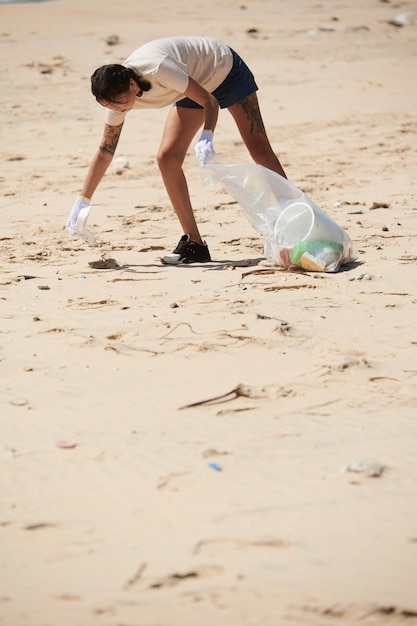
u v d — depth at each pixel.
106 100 20.09
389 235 24.94
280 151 39.53
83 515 10.85
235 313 18.28
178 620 8.84
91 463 12.15
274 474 11.86
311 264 21.19
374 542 10.28
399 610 9.05
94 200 30.72
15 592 9.37
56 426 13.25
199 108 21.50
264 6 104.06
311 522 10.70
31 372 15.27
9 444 12.70
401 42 76.31
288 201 21.52
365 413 13.79
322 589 9.37
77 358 15.90
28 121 46.69
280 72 61.03
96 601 9.16
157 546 10.16
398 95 53.28
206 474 11.84
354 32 80.94
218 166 21.09
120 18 89.56
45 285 20.48
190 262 22.45
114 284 20.58
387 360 15.84
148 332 17.19
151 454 12.38
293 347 16.44
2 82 56.50
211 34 77.31
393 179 33.53
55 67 61.19
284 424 13.37
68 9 98.25
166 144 21.64
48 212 28.84
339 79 58.56
